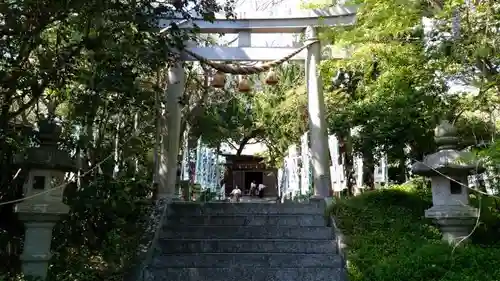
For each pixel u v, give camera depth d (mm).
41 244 5594
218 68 10102
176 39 6930
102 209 7086
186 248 7805
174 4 6832
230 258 7500
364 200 9883
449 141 7039
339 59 9453
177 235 8188
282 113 16766
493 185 7590
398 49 7711
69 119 7523
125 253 7465
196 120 19438
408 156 11594
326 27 9500
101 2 5773
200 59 9961
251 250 7773
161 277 7031
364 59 8164
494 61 7098
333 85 12625
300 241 7816
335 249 7719
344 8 10148
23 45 5766
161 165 10109
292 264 7387
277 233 8188
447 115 8234
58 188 5719
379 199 9938
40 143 5801
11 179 6520
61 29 6586
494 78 7062
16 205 5551
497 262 6062
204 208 8992
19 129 6445
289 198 12797
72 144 6742
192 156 13477
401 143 11328
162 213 8641
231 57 10508
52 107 8055
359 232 8039
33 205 5500
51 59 6137
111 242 7438
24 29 5520
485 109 8367
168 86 10312
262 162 28281
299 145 15977
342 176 12539
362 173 13039
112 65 6305
